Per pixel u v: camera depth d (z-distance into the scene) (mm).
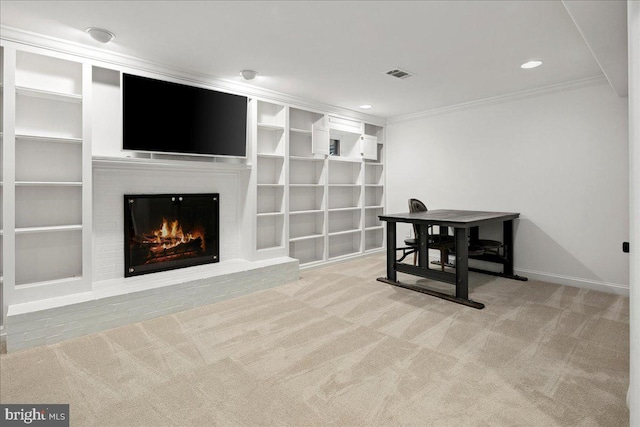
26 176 2910
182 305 3299
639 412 1123
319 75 3770
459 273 3477
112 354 2420
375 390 1973
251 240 4211
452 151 5152
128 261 3438
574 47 3039
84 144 2967
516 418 1723
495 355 2375
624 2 1935
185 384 2037
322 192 5172
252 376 2123
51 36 2768
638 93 1107
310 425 1688
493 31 2738
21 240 2896
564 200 4105
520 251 4477
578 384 2016
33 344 2537
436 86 4156
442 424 1686
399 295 3742
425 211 4645
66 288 2887
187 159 3824
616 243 3771
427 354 2395
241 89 4059
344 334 2732
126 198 3420
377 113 5609
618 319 3023
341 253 5691
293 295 3758
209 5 2355
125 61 3199
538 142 4281
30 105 2906
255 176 4223
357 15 2492
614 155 3762
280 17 2521
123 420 1721
